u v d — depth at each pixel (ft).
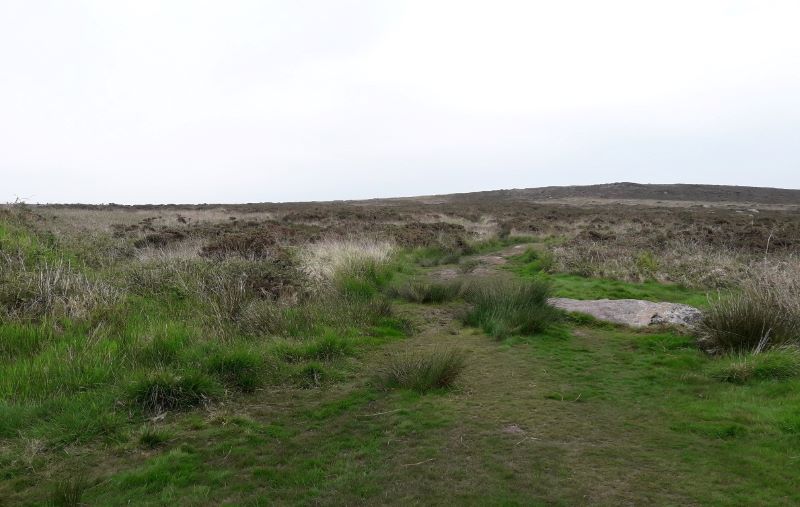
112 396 14.65
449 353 20.31
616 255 41.29
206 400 15.15
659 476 11.10
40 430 12.81
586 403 15.34
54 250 29.58
